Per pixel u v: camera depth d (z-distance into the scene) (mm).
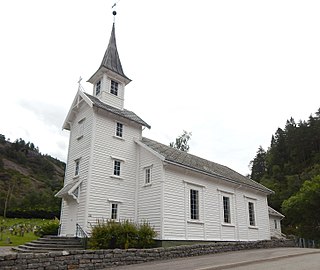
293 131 59969
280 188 49094
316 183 33719
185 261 11945
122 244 13992
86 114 20000
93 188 17312
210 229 19531
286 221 39469
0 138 126188
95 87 22656
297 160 56469
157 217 16938
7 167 96812
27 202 60375
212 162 27891
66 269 9344
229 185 22672
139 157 20125
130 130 20859
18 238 23250
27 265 8562
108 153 18828
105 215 17375
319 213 32938
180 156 21531
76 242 15734
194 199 19312
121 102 22328
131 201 18891
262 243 19766
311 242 27625
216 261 11859
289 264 11219
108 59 23141
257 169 69812
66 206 19094
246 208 23922
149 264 11148
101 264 10289
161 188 17328
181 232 17438
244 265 10938
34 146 141750
